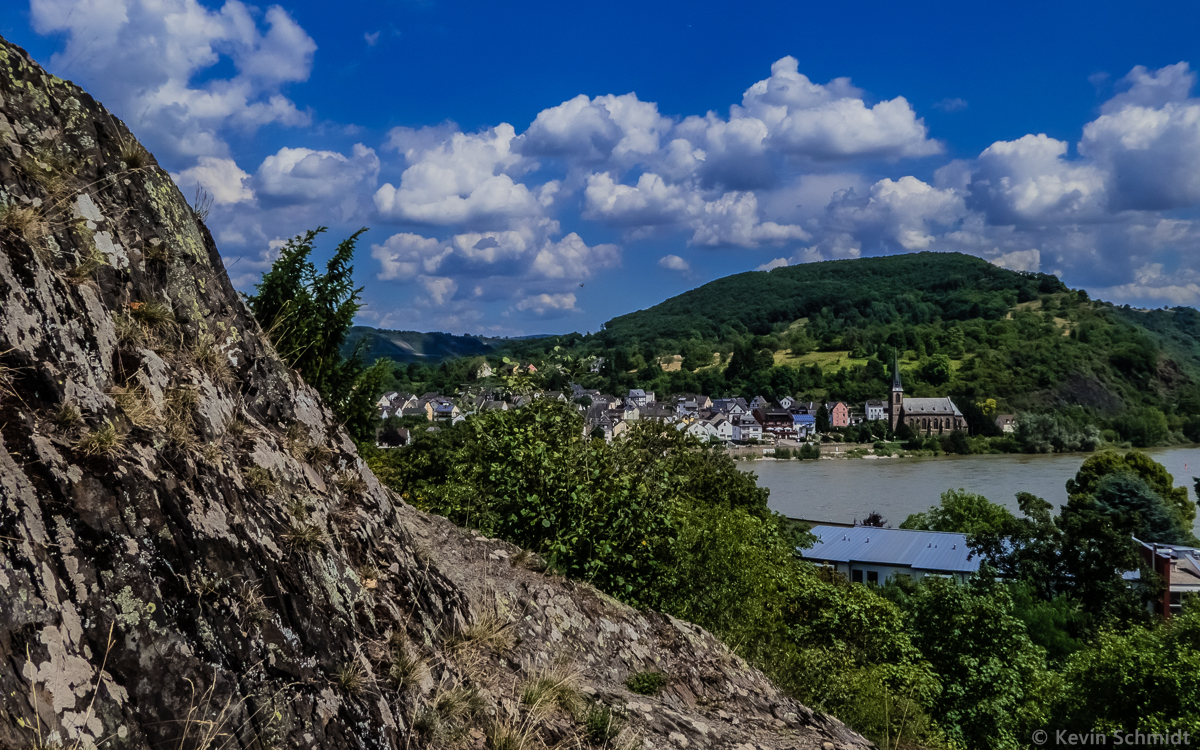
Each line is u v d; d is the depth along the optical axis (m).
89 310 3.72
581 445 11.09
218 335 4.96
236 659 3.23
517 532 9.86
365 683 3.89
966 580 45.12
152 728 2.79
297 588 3.83
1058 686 24.16
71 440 3.06
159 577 3.08
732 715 7.57
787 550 27.67
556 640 7.11
